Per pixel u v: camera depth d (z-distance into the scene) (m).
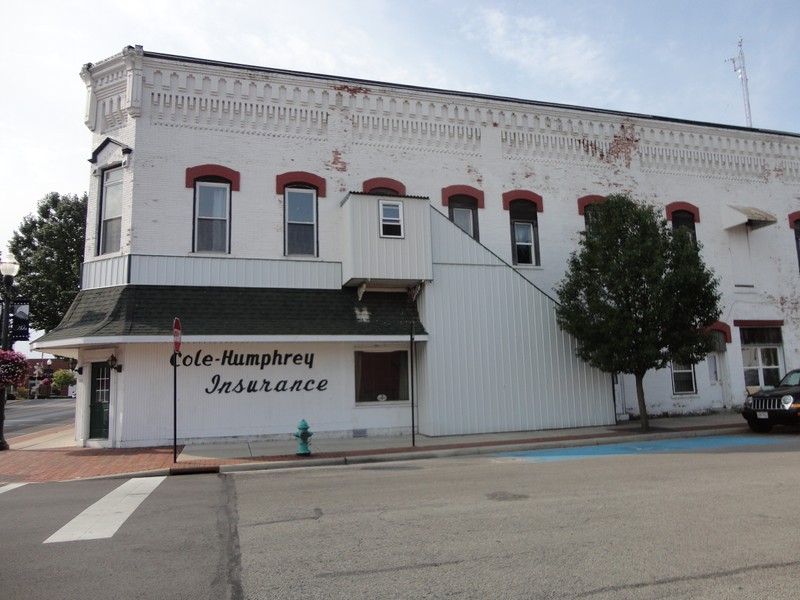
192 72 16.31
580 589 4.80
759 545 5.84
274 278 16.11
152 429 14.61
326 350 16.09
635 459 11.81
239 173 16.39
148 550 6.05
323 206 16.92
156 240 15.48
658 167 20.97
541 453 13.50
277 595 4.79
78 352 15.87
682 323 15.84
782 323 21.53
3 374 14.55
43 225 44.53
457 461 12.55
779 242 22.17
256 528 6.87
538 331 17.16
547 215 19.25
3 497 9.11
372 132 17.83
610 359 15.95
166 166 15.84
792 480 8.98
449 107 18.62
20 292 41.31
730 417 19.03
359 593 4.80
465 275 16.73
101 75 16.42
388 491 9.00
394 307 16.48
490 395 16.48
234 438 15.09
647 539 6.11
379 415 16.38
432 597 4.69
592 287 16.20
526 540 6.16
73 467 12.02
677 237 16.30
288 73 17.12
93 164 16.38
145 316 14.53
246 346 15.45
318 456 12.90
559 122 19.83
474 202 18.56
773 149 22.61
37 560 5.74
